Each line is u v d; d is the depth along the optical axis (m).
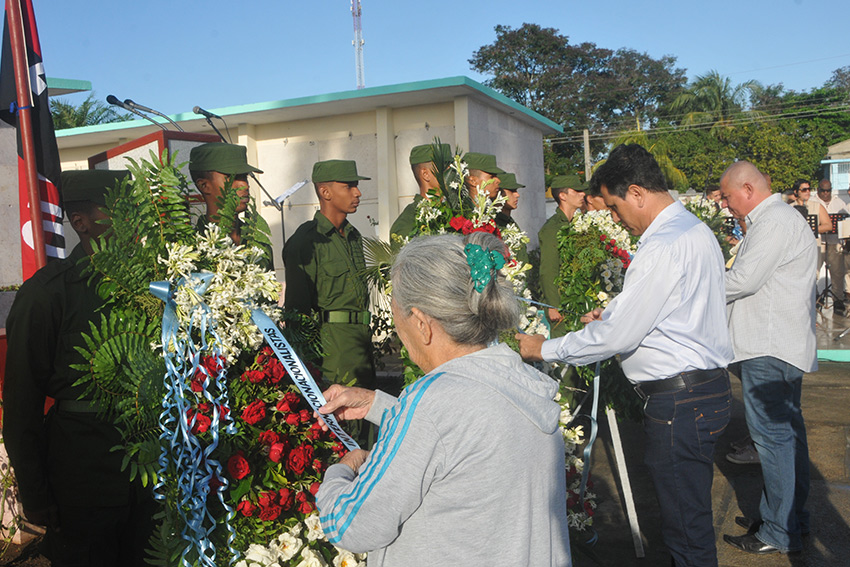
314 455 2.28
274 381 2.17
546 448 1.48
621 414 3.75
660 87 41.81
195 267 2.12
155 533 2.09
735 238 8.95
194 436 1.96
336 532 1.39
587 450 2.97
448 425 1.36
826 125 39.59
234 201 2.38
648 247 2.49
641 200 2.63
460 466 1.36
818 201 9.87
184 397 1.99
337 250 3.95
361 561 2.16
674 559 2.61
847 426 5.18
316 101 9.52
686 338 2.51
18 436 2.26
